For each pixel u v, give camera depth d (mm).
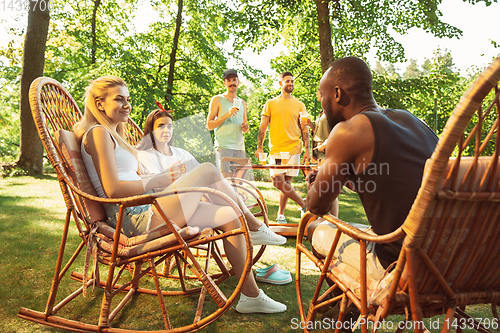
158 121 1991
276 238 2094
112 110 1970
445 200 958
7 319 1788
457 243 1032
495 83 766
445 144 838
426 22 10328
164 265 2486
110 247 1701
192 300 2121
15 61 11000
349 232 1241
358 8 9867
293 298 2184
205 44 13930
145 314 1926
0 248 2844
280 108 4445
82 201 1809
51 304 1750
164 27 14391
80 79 12172
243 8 10477
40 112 1765
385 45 11023
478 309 2035
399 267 1015
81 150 1906
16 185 6633
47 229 3475
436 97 10875
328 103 1453
